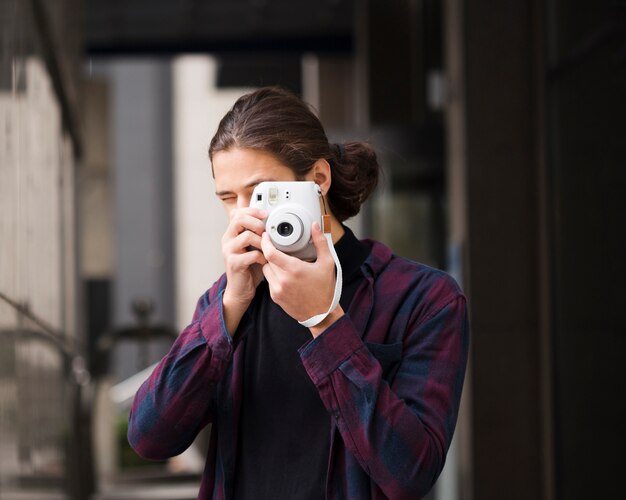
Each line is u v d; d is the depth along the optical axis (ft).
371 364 6.49
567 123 18.65
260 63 69.56
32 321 16.96
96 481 34.47
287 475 6.80
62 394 24.02
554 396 19.83
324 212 6.82
